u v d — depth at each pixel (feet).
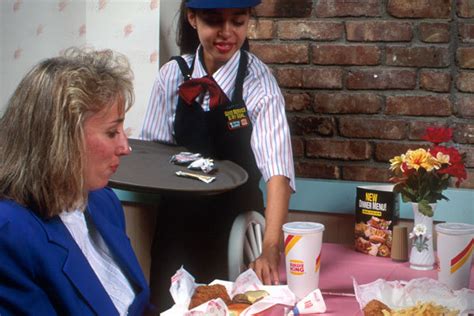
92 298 4.84
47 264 4.69
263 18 9.42
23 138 4.69
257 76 7.99
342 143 9.29
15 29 10.14
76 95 4.61
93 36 9.82
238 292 5.65
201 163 7.57
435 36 8.81
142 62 9.67
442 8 8.74
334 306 5.67
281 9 9.32
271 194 7.27
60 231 4.86
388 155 9.13
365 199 7.20
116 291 5.40
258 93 7.89
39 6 10.00
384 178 9.16
